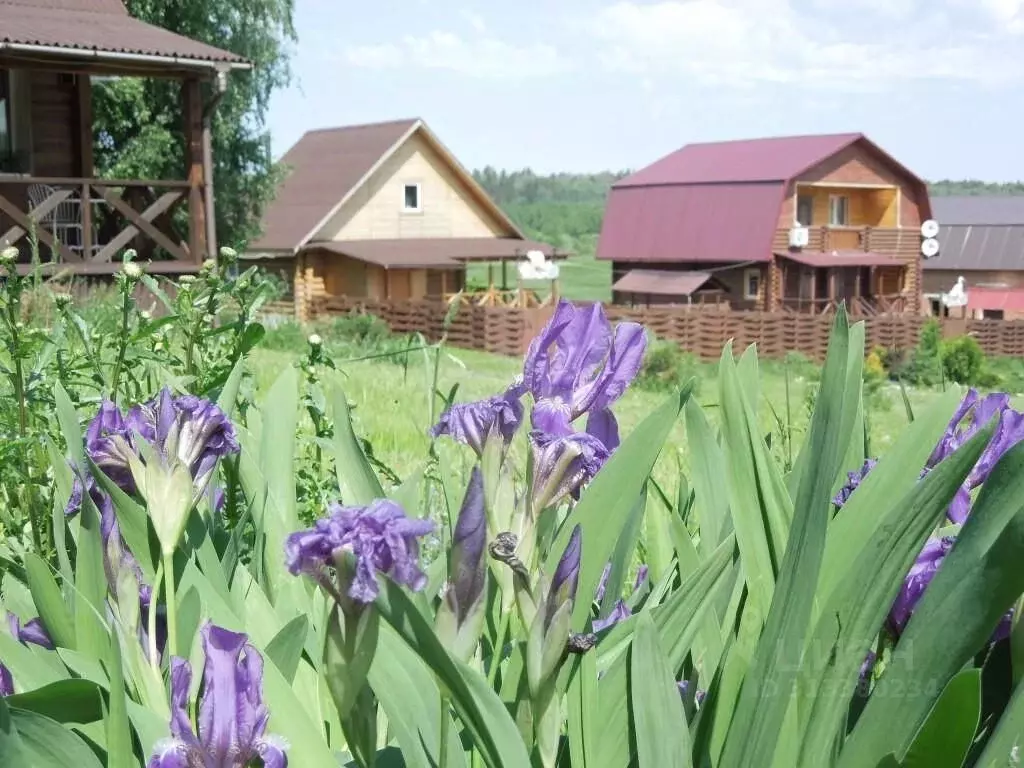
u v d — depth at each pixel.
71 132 17.52
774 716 1.29
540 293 46.19
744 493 1.55
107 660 1.50
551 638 1.27
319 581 1.18
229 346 3.12
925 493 1.28
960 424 1.94
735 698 1.41
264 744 1.18
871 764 1.28
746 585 1.65
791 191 40.38
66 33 16.50
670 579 1.86
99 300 7.41
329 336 24.56
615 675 1.45
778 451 3.18
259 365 8.44
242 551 2.24
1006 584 1.21
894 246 42.66
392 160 37.47
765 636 1.31
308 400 3.31
